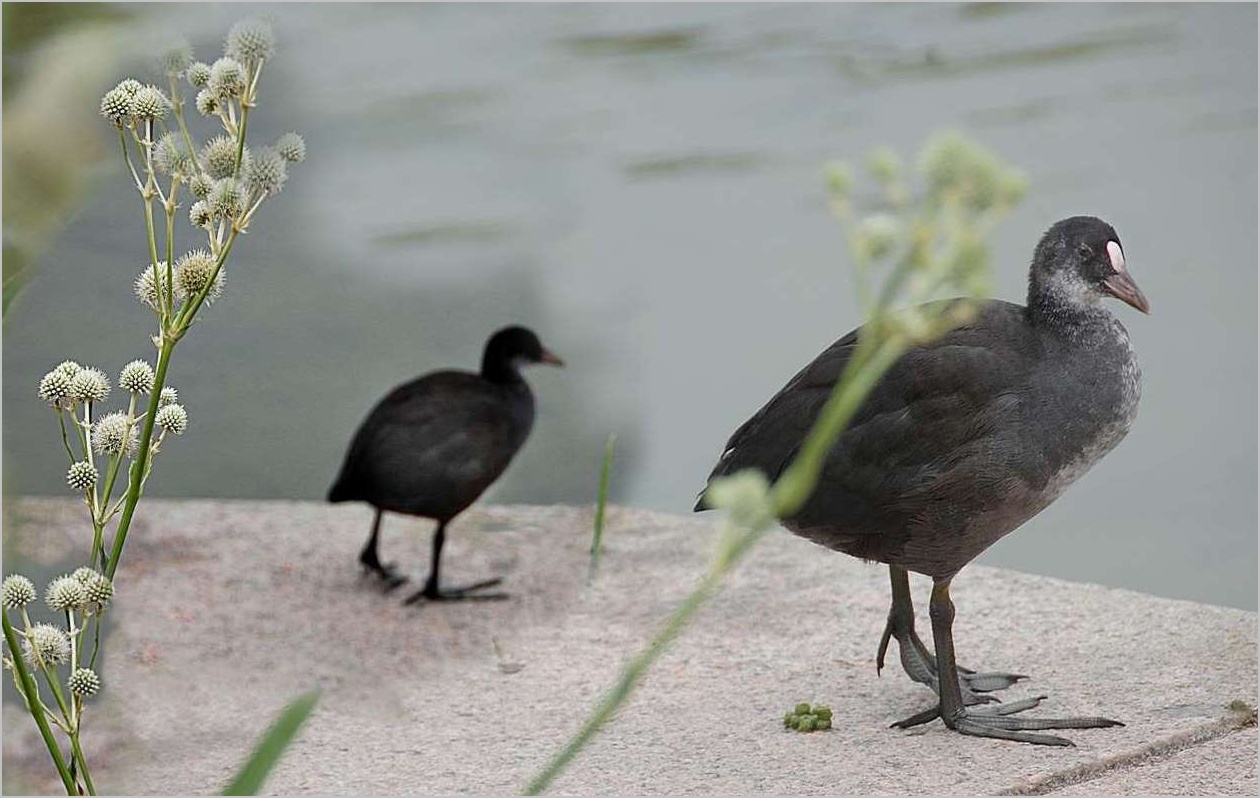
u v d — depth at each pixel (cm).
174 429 498
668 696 876
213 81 458
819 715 817
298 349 1551
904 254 263
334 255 1758
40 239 352
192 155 463
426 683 914
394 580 1095
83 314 1566
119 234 1678
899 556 805
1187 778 720
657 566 1119
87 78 330
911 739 790
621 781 748
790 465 796
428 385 1109
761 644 954
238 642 980
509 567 1131
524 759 789
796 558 1113
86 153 335
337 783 764
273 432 1405
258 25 464
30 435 1333
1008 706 812
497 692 896
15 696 898
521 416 1116
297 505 1277
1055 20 2508
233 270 1709
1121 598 1004
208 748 823
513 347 1122
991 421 769
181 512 1241
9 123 328
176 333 469
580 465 1345
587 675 917
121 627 998
